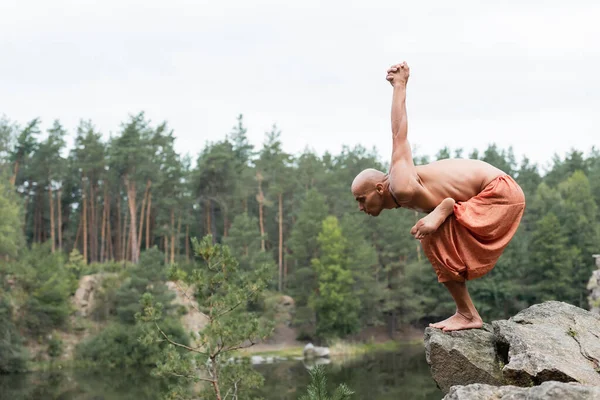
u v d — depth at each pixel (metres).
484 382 6.03
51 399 29.39
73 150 68.62
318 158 79.81
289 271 65.56
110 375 37.22
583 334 6.24
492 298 53.69
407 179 6.17
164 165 62.94
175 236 66.31
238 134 80.19
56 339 42.50
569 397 4.38
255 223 54.72
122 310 42.34
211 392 14.64
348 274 50.59
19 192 68.88
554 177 84.88
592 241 56.28
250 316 15.12
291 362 42.62
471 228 6.12
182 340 38.12
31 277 43.59
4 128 66.25
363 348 49.81
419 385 31.27
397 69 6.38
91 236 68.00
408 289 54.62
